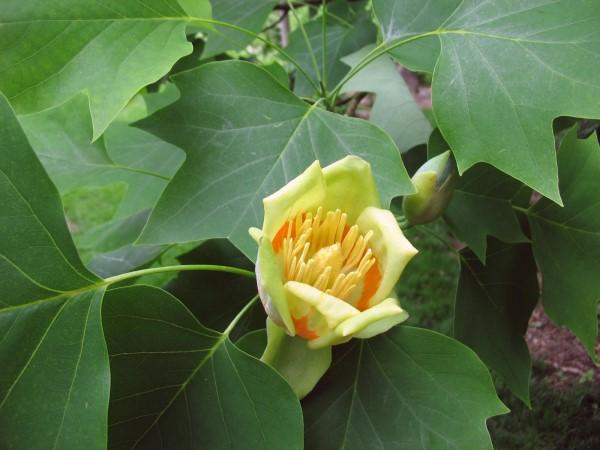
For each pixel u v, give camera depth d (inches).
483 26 10.8
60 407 8.1
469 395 9.3
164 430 9.1
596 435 19.8
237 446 8.9
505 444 19.9
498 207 12.8
